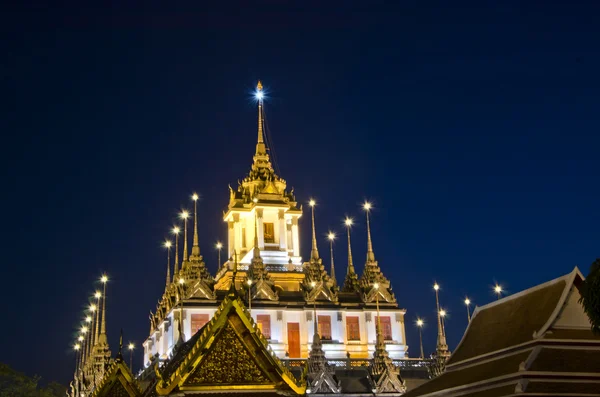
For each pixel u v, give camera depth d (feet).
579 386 154.92
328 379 314.76
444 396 180.34
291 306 389.60
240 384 160.04
